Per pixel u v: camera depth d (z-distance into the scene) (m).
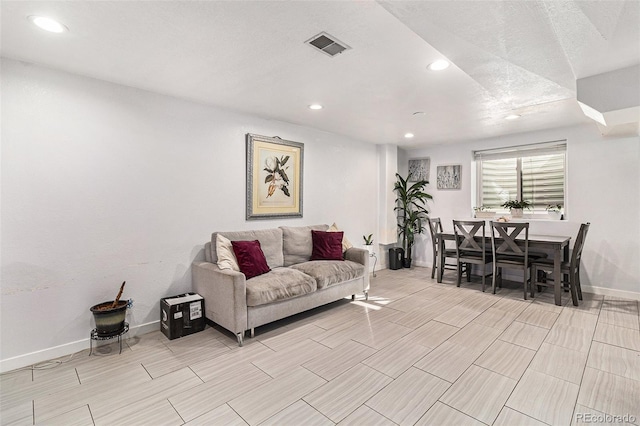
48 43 2.13
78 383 2.19
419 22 1.69
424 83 2.83
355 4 1.70
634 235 4.04
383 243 5.80
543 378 2.22
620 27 1.68
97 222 2.76
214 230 3.56
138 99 2.98
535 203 5.04
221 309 2.92
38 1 1.66
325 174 4.85
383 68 2.52
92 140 2.72
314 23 1.89
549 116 3.89
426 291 4.46
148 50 2.23
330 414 1.86
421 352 2.62
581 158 4.38
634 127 3.46
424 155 6.12
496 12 1.58
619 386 2.12
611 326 3.14
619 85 2.25
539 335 2.94
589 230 4.33
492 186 5.46
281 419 1.82
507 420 1.80
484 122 4.21
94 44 2.15
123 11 1.76
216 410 1.90
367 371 2.33
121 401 1.99
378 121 4.17
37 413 1.88
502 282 4.99
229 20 1.85
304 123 4.28
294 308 3.23
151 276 3.10
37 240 2.48
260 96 3.20
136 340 2.90
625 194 4.09
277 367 2.40
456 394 2.05
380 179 5.81
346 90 3.02
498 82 2.58
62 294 2.59
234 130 3.72
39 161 2.48
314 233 4.23
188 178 3.34
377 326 3.20
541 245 3.91
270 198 4.09
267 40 2.09
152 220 3.09
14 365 2.38
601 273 4.26
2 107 2.32
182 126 3.28
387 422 1.79
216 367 2.41
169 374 2.31
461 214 5.65
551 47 1.94
